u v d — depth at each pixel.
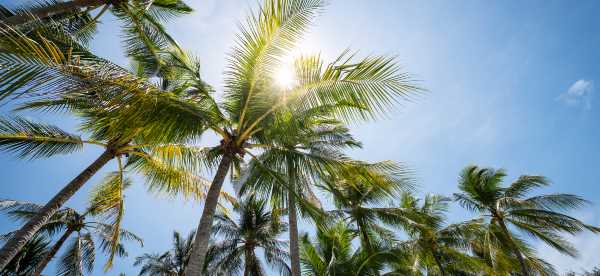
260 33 6.89
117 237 10.41
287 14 6.81
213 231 18.42
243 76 7.41
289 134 7.64
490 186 17.19
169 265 22.39
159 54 9.92
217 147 7.97
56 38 6.96
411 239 16.97
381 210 15.98
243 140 7.89
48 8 7.38
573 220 14.78
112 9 9.39
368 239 15.83
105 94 5.07
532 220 16.08
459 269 19.08
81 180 8.55
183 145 8.88
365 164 8.68
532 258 16.53
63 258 15.53
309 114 7.56
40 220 7.47
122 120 5.79
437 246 17.19
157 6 11.27
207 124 7.27
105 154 9.21
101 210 10.80
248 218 18.39
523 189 16.92
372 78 6.49
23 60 3.94
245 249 18.30
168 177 9.90
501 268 16.48
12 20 6.22
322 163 8.43
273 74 7.20
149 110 5.81
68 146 8.88
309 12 6.93
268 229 18.22
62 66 4.16
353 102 6.89
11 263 15.16
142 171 10.21
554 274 15.63
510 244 16.36
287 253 18.42
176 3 11.34
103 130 9.00
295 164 8.45
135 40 9.93
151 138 6.63
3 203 13.07
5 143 7.94
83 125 8.96
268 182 8.75
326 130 12.55
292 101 7.21
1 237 14.05
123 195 10.84
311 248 14.83
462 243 18.06
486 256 19.77
